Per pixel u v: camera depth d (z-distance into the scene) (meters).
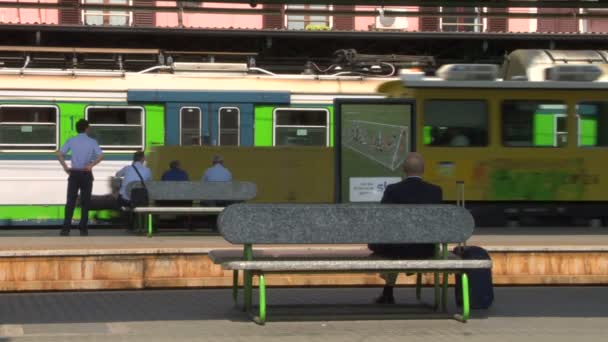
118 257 15.98
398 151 23.48
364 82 29.27
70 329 12.24
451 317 13.23
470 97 26.23
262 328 12.38
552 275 16.69
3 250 15.70
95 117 28.09
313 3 21.16
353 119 23.45
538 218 26.64
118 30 34.88
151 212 22.23
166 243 17.11
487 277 13.82
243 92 28.70
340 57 30.53
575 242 17.45
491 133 26.25
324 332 12.10
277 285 16.62
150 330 12.20
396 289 16.70
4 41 35.59
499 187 26.30
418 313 13.41
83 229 21.61
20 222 27.58
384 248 13.12
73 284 15.85
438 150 26.09
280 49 37.56
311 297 15.57
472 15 24.66
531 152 26.42
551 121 26.56
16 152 27.64
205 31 35.22
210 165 27.70
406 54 38.47
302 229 12.26
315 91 29.00
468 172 26.19
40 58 30.19
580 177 26.59
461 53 38.34
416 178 13.48
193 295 15.73
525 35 36.62
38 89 27.78
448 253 13.65
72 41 35.78
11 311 13.95
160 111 28.42
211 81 28.73
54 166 27.81
